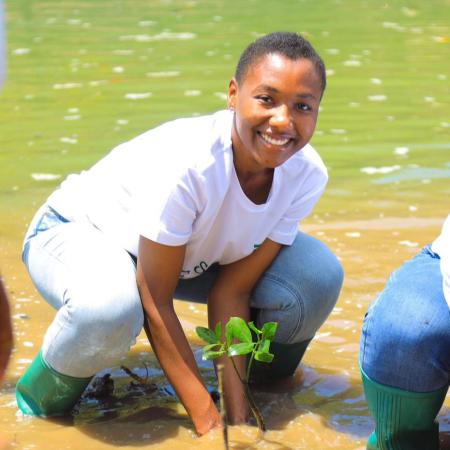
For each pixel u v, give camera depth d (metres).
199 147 4.52
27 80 12.41
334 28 16.56
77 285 4.56
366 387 4.39
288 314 4.96
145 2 20.23
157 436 4.63
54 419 4.80
